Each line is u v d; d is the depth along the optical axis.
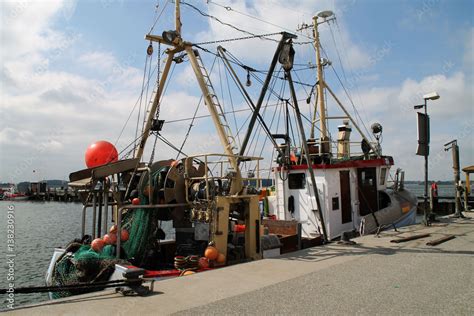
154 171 8.64
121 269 6.40
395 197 13.66
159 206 7.96
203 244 8.66
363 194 12.57
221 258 7.58
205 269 7.32
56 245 22.78
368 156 13.61
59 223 34.69
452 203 27.44
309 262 7.07
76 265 6.94
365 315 4.28
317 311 4.42
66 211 50.97
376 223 11.77
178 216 8.61
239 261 8.02
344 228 11.84
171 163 9.14
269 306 4.60
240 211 8.64
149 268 8.53
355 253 7.87
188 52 9.82
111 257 7.10
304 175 12.12
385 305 4.60
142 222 8.03
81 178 8.36
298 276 6.04
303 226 12.05
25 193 77.00
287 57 9.63
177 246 9.29
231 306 4.61
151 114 10.12
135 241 7.92
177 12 9.92
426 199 12.59
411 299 4.81
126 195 8.95
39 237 26.05
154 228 8.35
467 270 6.29
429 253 7.75
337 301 4.77
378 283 5.55
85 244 8.16
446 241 9.29
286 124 12.77
